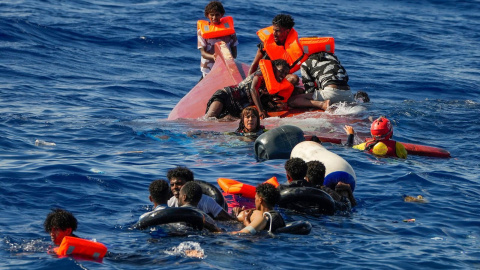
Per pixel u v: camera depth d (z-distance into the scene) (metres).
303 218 28.45
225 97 48.62
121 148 40.00
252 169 36.16
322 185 30.66
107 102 55.59
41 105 51.53
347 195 30.53
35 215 27.55
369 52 81.56
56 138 41.28
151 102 57.94
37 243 24.39
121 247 24.33
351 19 101.25
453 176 35.31
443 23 102.88
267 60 48.28
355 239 25.88
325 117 47.62
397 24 99.50
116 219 27.67
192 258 23.20
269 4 106.62
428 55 81.38
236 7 101.44
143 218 26.14
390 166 36.62
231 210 30.12
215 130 45.09
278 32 49.97
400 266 23.25
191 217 25.86
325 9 107.69
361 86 64.69
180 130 44.94
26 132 42.19
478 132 46.59
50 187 30.89
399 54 81.88
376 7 113.75
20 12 87.50
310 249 24.52
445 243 25.84
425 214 29.38
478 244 25.89
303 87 52.94
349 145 40.94
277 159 38.31
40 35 78.31
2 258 22.89
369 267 23.06
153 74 68.69
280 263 23.14
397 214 29.38
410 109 51.34
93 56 73.56
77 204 29.23
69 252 22.92
